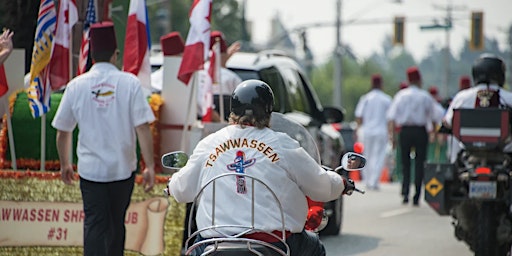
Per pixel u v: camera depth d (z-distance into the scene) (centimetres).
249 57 2628
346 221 3403
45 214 2005
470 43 9456
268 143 1338
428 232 3098
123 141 1839
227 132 1359
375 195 4547
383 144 4853
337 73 12219
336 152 3064
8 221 1986
